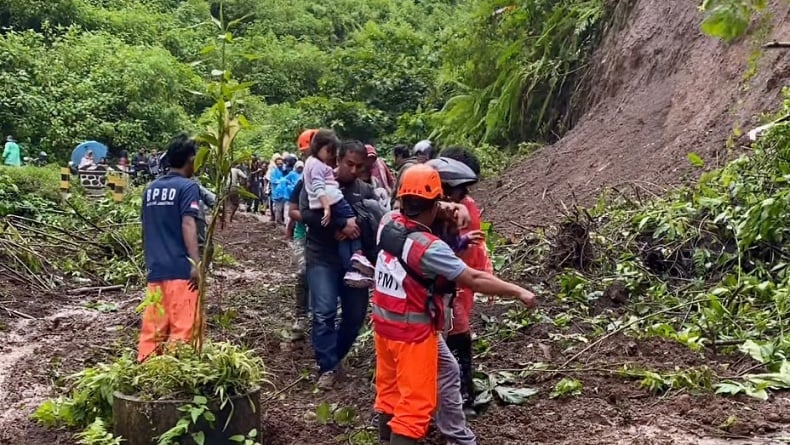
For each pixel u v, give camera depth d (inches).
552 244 356.5
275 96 1715.1
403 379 175.6
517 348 265.7
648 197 422.9
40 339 337.4
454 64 838.5
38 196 599.8
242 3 2162.9
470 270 169.8
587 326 284.4
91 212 612.7
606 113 617.6
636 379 231.0
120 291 458.9
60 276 468.4
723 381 225.3
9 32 1396.4
